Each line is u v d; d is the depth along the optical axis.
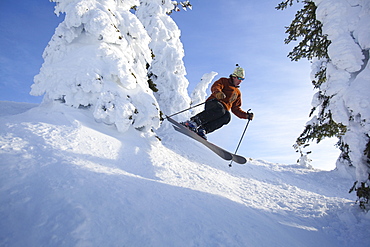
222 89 4.98
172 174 4.10
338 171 10.31
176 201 2.76
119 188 2.57
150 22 11.41
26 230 1.67
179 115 10.48
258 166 10.00
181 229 2.23
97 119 4.53
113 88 4.75
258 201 4.30
